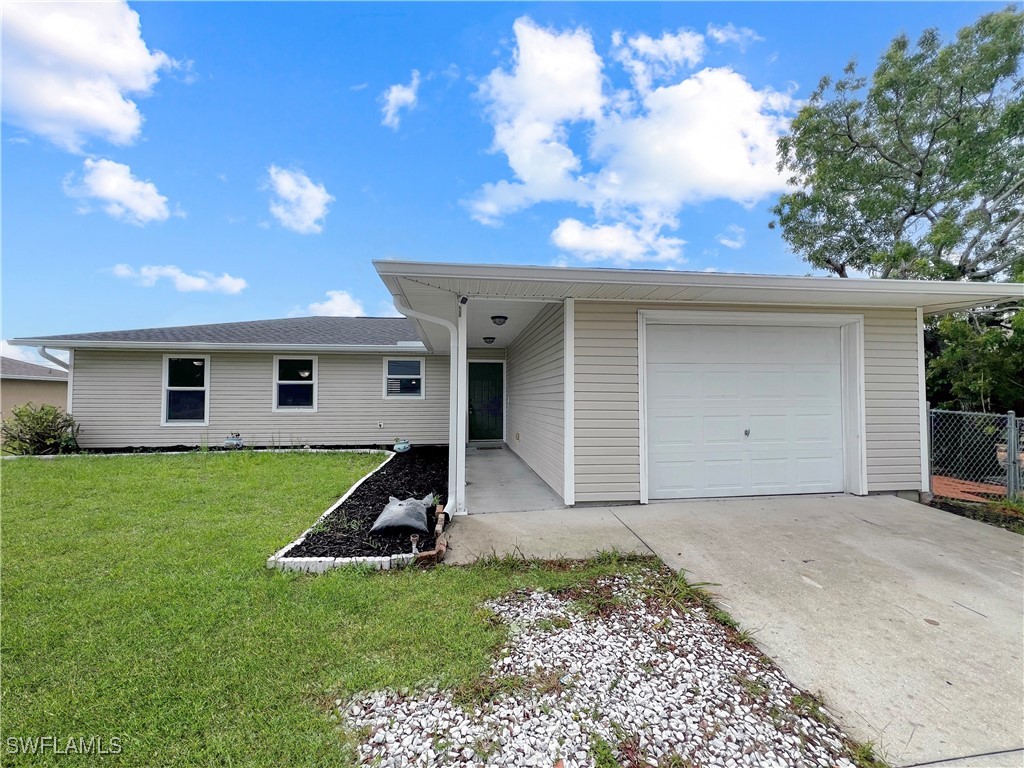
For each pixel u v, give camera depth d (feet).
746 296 16.92
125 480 22.26
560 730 6.14
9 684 7.01
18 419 30.60
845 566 11.68
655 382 18.24
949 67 33.88
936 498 18.81
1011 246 33.86
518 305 19.06
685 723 6.28
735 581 10.80
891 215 38.04
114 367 32.86
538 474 23.41
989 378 22.43
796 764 5.65
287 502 18.15
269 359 34.58
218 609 9.29
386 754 5.76
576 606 9.55
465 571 11.34
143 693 6.82
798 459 19.01
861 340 18.88
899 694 6.95
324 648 7.95
